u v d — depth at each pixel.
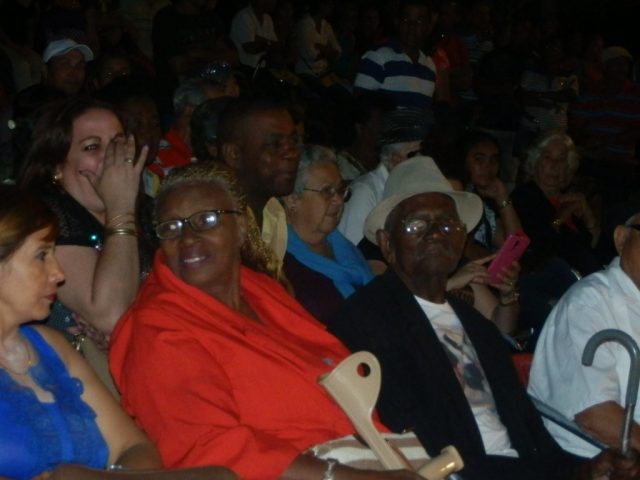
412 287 5.32
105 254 4.68
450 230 5.30
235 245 4.59
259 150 5.80
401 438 4.64
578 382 5.23
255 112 5.83
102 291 4.62
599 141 12.98
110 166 4.76
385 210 5.39
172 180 4.57
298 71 11.97
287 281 5.29
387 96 8.30
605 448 5.14
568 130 13.08
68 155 4.91
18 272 3.85
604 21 16.94
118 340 4.39
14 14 9.44
